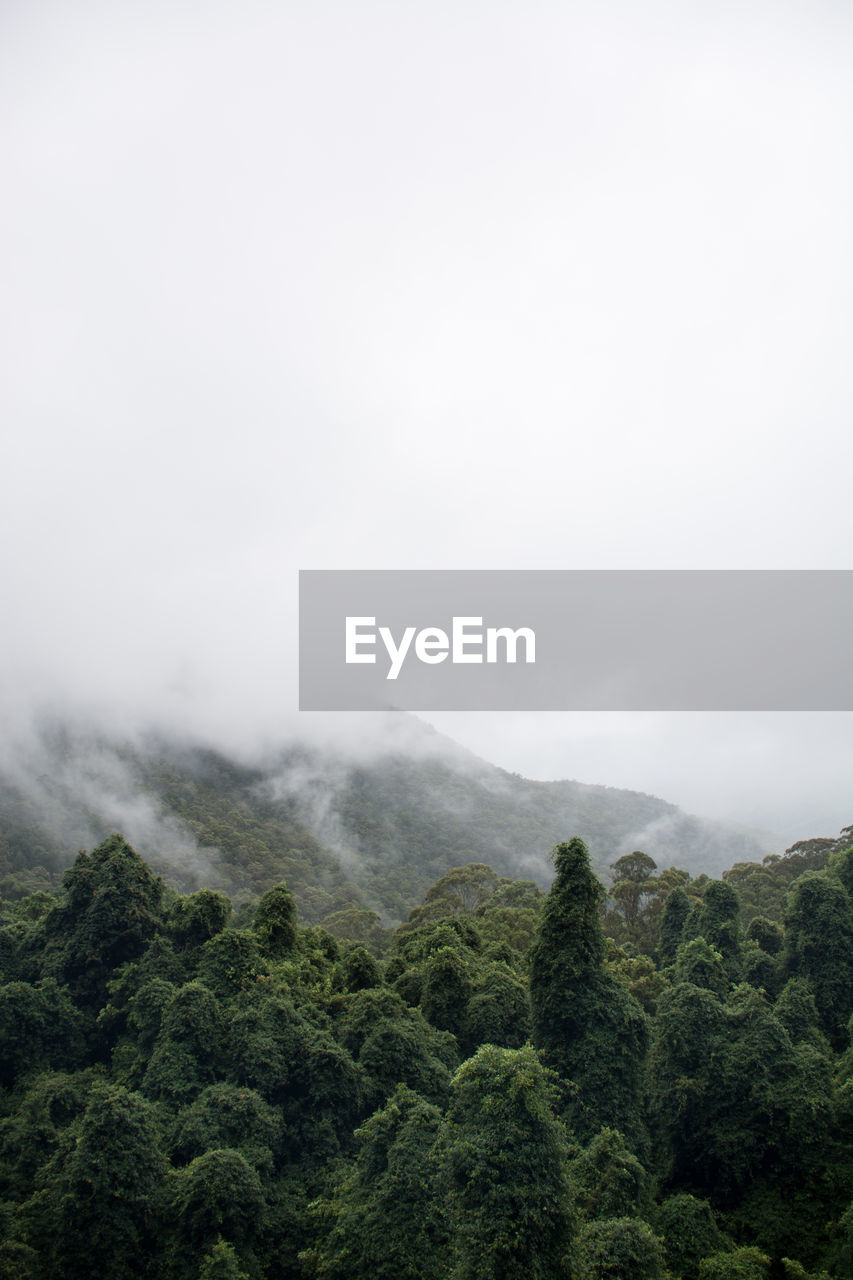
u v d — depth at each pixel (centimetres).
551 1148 3011
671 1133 4438
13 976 5725
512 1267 2755
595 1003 4512
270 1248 3759
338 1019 5291
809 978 5897
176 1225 3647
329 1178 4094
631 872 10231
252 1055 4553
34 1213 3697
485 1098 3089
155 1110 4225
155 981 5153
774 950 7200
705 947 5666
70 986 5559
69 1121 4419
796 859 10762
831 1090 4241
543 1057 4575
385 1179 3631
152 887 6153
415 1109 3894
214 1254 3431
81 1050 5253
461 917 7994
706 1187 4303
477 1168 2936
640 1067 4503
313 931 7294
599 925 4753
